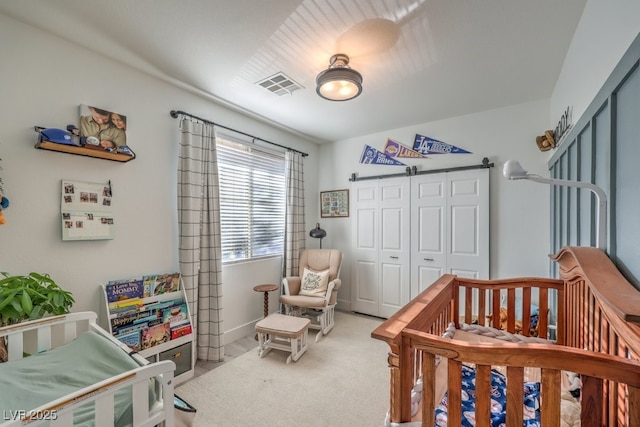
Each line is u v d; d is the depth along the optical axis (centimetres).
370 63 209
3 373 115
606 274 104
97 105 197
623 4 109
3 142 160
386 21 164
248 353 264
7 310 136
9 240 161
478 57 202
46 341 146
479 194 304
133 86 218
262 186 339
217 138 284
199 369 234
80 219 187
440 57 202
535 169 277
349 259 397
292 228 362
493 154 299
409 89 252
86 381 118
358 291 388
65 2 151
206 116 273
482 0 147
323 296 319
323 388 206
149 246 226
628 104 102
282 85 244
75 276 186
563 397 125
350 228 398
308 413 179
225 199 294
